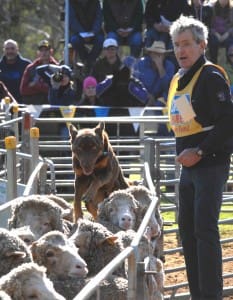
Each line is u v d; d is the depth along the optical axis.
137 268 8.50
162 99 23.44
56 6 46.84
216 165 10.10
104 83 21.86
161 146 13.85
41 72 22.61
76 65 24.30
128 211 11.03
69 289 8.54
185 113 10.20
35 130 14.14
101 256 9.47
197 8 24.88
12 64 24.44
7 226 10.82
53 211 9.98
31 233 9.13
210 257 10.01
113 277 8.95
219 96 10.02
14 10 44.59
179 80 10.30
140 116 19.92
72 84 23.05
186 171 10.37
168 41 24.42
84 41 24.83
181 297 13.20
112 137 20.34
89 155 12.95
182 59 10.20
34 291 7.21
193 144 10.22
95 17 24.95
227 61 25.05
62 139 20.27
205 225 10.03
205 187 10.05
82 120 16.67
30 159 14.27
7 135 16.98
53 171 14.12
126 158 18.41
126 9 25.00
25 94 23.44
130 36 25.09
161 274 11.01
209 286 10.01
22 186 13.62
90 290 6.43
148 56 23.70
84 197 13.30
